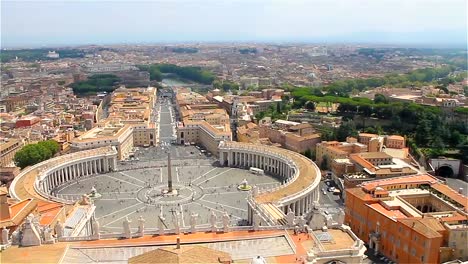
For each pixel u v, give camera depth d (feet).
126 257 411.13
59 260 397.80
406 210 574.97
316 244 408.46
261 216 559.38
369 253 574.15
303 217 473.67
